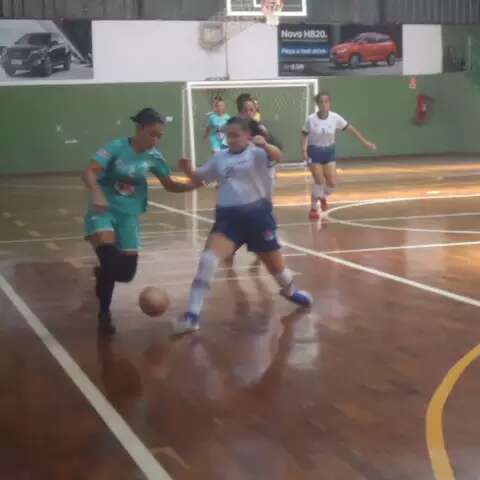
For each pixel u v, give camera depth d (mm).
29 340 7180
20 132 28094
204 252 7465
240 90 30047
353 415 5250
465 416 5199
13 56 27891
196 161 29703
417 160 30016
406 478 4320
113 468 4520
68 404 5562
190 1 29516
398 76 31938
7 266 10695
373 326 7414
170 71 29531
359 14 31344
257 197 7547
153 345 6953
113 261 7367
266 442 4840
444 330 7238
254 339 7070
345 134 31516
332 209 16062
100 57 28797
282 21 30531
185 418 5258
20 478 4414
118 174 7242
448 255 10781
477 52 32281
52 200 19281
